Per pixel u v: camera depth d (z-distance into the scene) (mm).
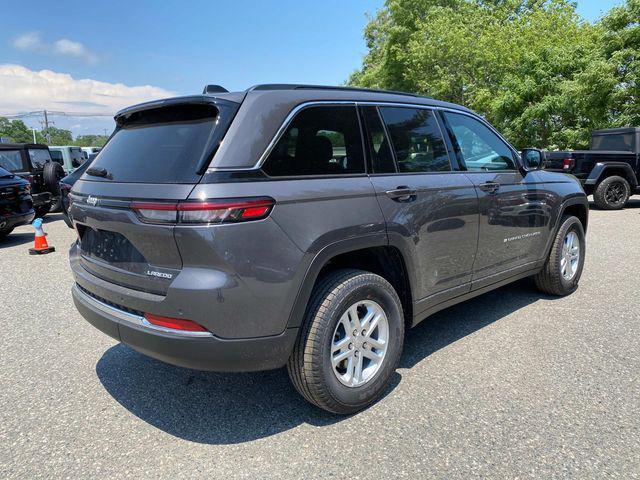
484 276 3832
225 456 2479
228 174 2342
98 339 4109
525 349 3650
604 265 5977
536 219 4289
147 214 2387
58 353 3822
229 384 3285
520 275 4301
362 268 3121
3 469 2402
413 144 3316
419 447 2506
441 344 3795
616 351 3572
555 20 22594
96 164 3076
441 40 23953
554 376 3219
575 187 4855
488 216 3729
